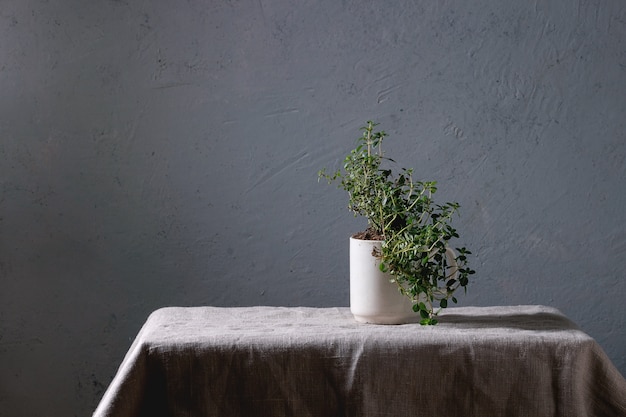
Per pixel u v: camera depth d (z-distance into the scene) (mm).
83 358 2582
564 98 2525
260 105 2541
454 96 2533
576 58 2520
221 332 1720
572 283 2566
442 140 2543
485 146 2541
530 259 2564
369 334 1673
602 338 2572
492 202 2555
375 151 2555
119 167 2551
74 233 2561
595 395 1690
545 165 2543
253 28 2527
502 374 1635
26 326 2572
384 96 2535
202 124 2545
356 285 1846
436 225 1808
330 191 2557
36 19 2518
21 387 2582
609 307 2566
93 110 2535
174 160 2555
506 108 2533
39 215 2555
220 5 2523
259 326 1811
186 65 2533
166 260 2574
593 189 2543
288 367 1640
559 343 1643
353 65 2531
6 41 2520
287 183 2559
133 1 2520
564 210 2549
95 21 2521
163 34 2525
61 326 2572
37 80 2527
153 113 2541
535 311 1979
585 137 2533
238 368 1639
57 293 2572
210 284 2578
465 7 2516
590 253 2557
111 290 2572
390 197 1860
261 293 2580
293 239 2570
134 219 2564
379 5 2520
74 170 2549
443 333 1687
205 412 1639
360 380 1635
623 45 2512
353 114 2541
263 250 2572
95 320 2574
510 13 2516
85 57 2525
